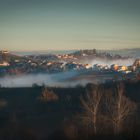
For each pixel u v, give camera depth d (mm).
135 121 52531
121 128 51906
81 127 54594
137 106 66875
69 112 70875
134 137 47781
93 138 49969
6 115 68562
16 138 52844
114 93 68750
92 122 55000
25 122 61062
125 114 54906
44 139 52125
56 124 59125
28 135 53156
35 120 63344
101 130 52219
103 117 56094
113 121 53969
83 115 61156
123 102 55969
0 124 59531
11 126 57719
